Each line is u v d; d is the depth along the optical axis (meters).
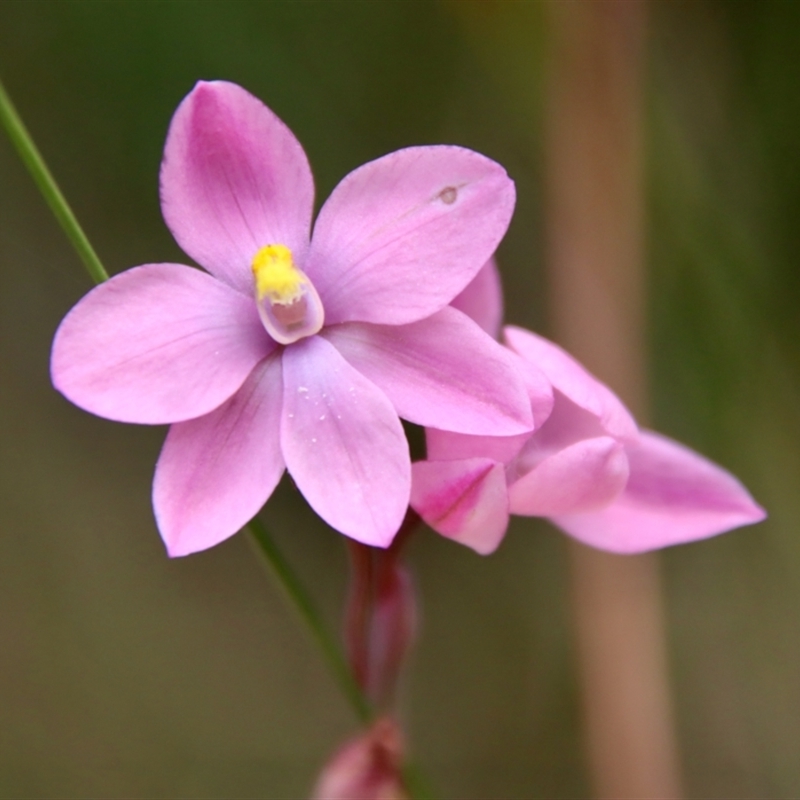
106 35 0.42
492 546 0.30
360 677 0.31
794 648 0.45
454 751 0.47
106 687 0.49
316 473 0.30
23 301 0.49
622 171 0.35
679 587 0.47
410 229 0.30
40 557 0.49
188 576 0.50
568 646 0.47
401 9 0.42
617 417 0.30
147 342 0.30
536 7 0.37
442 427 0.30
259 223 0.30
